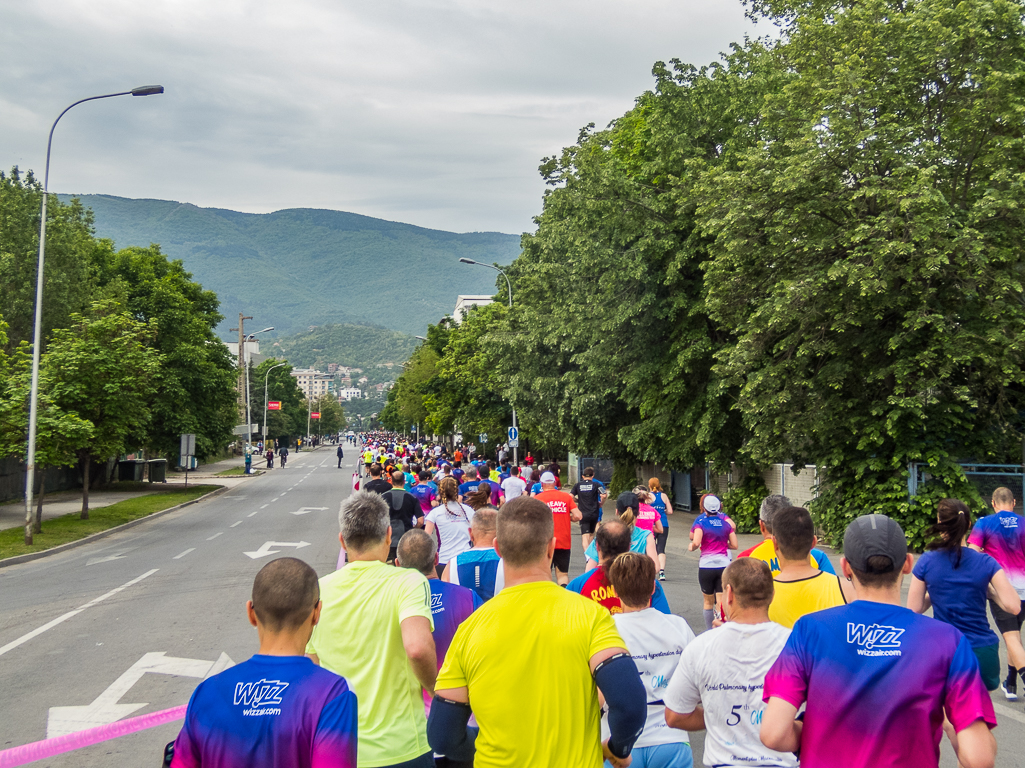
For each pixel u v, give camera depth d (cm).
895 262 1508
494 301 5294
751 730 359
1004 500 696
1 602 1395
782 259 1691
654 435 2538
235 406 5231
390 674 382
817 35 1752
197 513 3209
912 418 1598
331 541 2147
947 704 292
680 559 1797
